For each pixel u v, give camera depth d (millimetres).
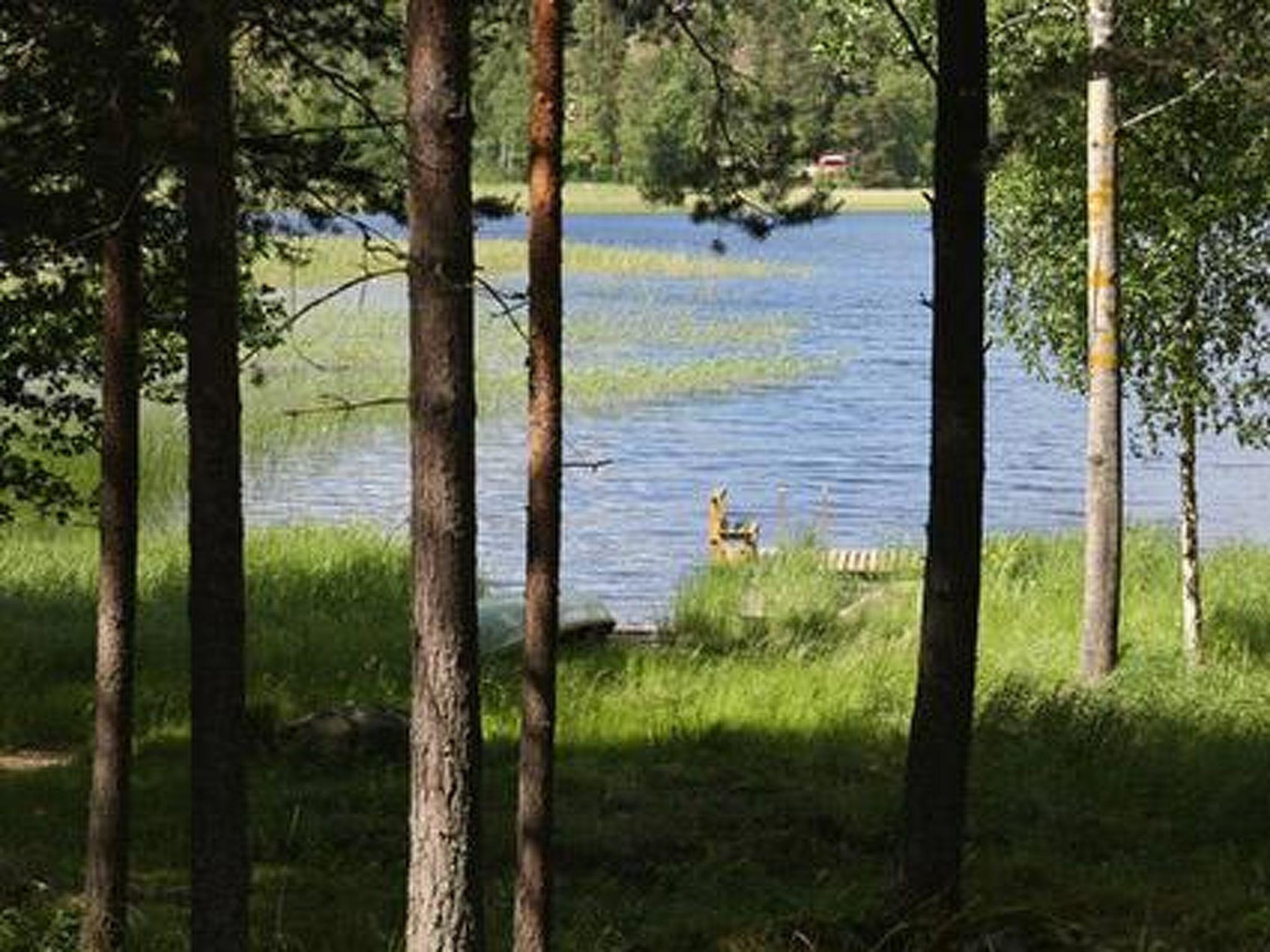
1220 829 24141
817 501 68250
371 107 18219
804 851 23422
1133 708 29453
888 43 35750
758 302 149625
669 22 20203
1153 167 34656
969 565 18453
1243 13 18781
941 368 18281
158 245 21938
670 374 102250
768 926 18719
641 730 30422
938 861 18641
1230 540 53250
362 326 112250
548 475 17141
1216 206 34281
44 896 19984
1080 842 23578
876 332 129625
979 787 25781
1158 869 22328
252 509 61562
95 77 18188
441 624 14242
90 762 27641
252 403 82375
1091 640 33062
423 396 14117
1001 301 39375
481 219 17781
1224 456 81188
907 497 69500
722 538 53656
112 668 18062
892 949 18031
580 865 22688
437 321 14031
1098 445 33031
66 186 20375
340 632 37344
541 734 17109
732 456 78375
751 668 35719
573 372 101312
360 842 23547
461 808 14336
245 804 16062
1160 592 42969
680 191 20719
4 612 37812
